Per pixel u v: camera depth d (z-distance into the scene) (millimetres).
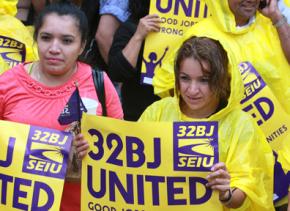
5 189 6191
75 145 6207
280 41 7430
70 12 6465
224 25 7340
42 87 6449
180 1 7703
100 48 8789
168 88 7324
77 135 6180
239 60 7297
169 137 6055
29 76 6488
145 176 6098
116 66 7883
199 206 6023
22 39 7715
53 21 6402
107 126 6133
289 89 7398
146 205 6109
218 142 6020
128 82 8070
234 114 6219
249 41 7387
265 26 7480
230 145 6129
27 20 8820
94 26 9062
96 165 6168
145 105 8125
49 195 6148
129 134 6102
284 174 7191
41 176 6164
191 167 6020
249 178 6039
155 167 6078
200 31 7410
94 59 8898
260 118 7211
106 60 8805
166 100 6449
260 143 6316
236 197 5973
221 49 6199
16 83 6477
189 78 6152
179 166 6039
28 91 6449
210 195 6000
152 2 7734
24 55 7707
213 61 6090
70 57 6406
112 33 8742
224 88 6180
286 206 7516
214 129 6027
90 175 6180
